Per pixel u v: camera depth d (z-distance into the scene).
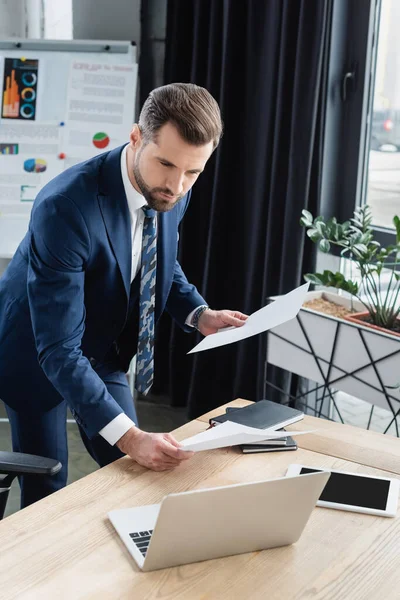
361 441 1.63
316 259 2.95
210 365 3.36
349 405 3.02
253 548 1.22
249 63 3.01
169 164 1.46
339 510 1.36
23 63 3.28
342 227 2.48
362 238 2.42
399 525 1.31
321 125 2.84
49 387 1.90
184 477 1.45
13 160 3.29
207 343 1.64
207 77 3.17
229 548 1.20
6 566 1.15
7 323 1.86
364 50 2.82
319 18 2.67
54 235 1.55
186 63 3.33
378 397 2.26
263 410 1.69
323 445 1.61
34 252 1.58
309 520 1.32
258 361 3.13
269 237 2.96
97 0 3.48
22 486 1.98
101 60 3.28
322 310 2.52
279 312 1.64
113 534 1.25
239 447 1.57
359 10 2.81
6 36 3.63
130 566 1.17
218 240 3.20
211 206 3.18
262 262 3.07
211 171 3.26
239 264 3.25
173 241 1.85
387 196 2.88
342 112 2.94
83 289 1.63
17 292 1.85
